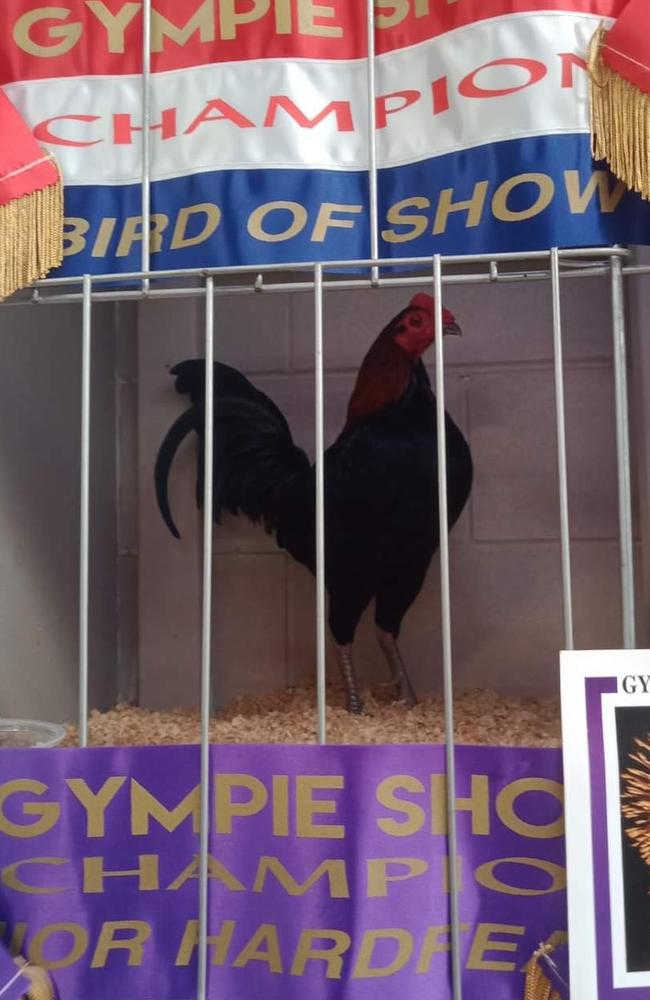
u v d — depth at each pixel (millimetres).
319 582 614
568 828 576
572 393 1248
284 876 604
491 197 628
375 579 1046
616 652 591
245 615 1286
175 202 665
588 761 582
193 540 1280
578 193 617
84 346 641
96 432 1256
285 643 1276
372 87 649
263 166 658
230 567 1293
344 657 1067
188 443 1283
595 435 1240
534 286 1266
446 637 604
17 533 1024
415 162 647
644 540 1106
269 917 603
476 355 1272
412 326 1034
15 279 657
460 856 598
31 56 684
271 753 610
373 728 974
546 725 999
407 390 1033
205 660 617
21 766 620
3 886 612
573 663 588
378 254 648
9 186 657
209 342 635
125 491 1330
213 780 613
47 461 1111
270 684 1274
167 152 668
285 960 597
